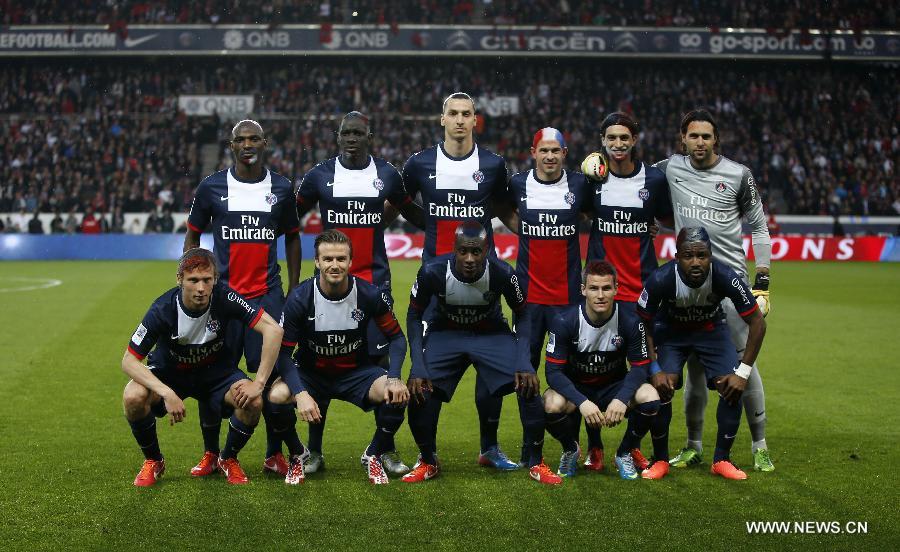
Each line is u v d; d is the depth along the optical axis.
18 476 5.05
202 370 5.09
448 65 32.50
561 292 5.69
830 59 30.88
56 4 30.48
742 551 3.93
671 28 30.64
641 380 5.12
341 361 5.20
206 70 32.38
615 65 32.69
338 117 30.41
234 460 5.07
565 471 5.18
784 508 4.52
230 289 5.01
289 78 31.83
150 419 4.94
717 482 5.03
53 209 26.86
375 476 5.01
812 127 31.06
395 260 23.23
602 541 4.05
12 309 12.89
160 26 30.14
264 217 5.65
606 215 5.62
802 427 6.34
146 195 27.42
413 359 5.10
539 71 32.62
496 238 23.31
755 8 31.31
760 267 5.56
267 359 4.94
